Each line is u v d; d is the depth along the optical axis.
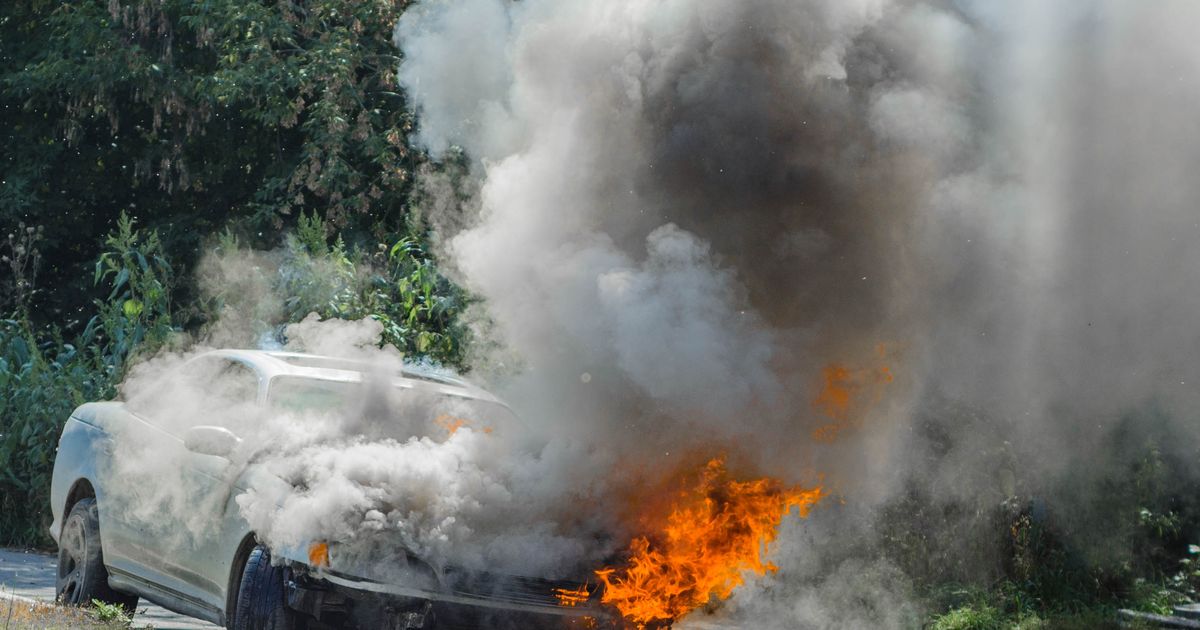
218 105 34.91
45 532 24.14
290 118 32.66
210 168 37.09
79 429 15.91
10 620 13.00
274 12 34.19
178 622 15.45
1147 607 16.64
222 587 12.51
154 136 36.66
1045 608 17.06
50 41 36.56
